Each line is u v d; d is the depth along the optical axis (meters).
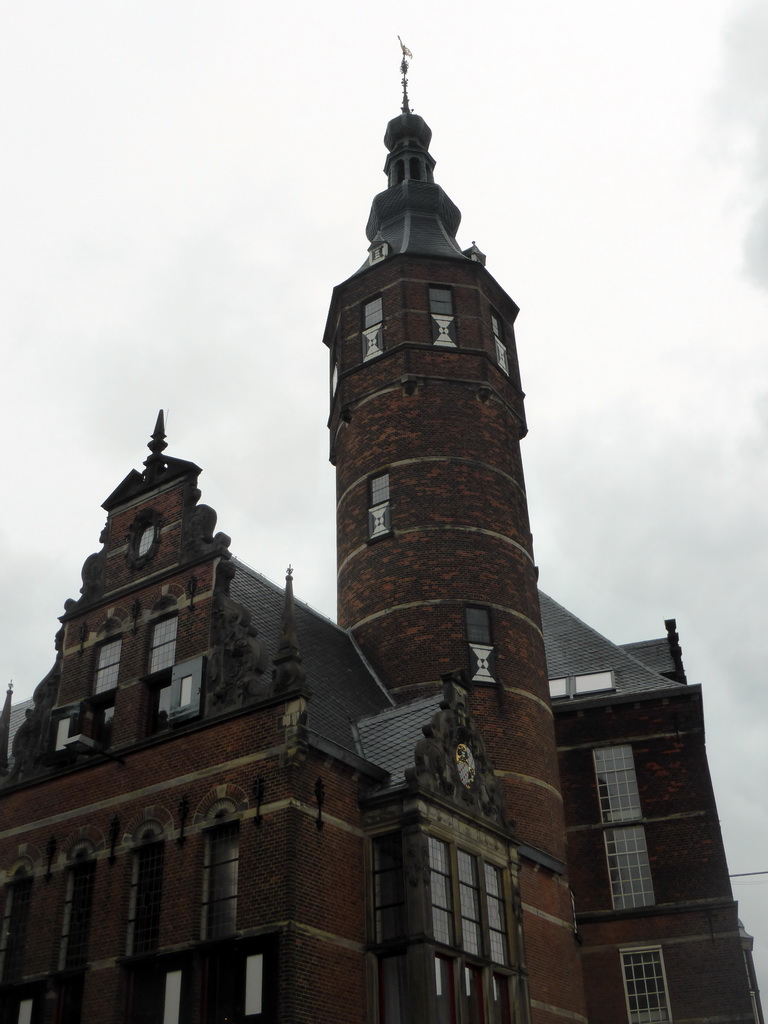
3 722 26.95
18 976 22.84
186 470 26.92
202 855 21.25
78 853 23.33
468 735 23.98
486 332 35.53
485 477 32.97
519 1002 22.23
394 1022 20.11
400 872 21.27
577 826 33.12
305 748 20.92
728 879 31.41
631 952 31.05
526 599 32.00
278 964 19.11
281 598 28.58
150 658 24.92
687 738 33.59
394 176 42.28
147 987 20.70
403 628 30.20
